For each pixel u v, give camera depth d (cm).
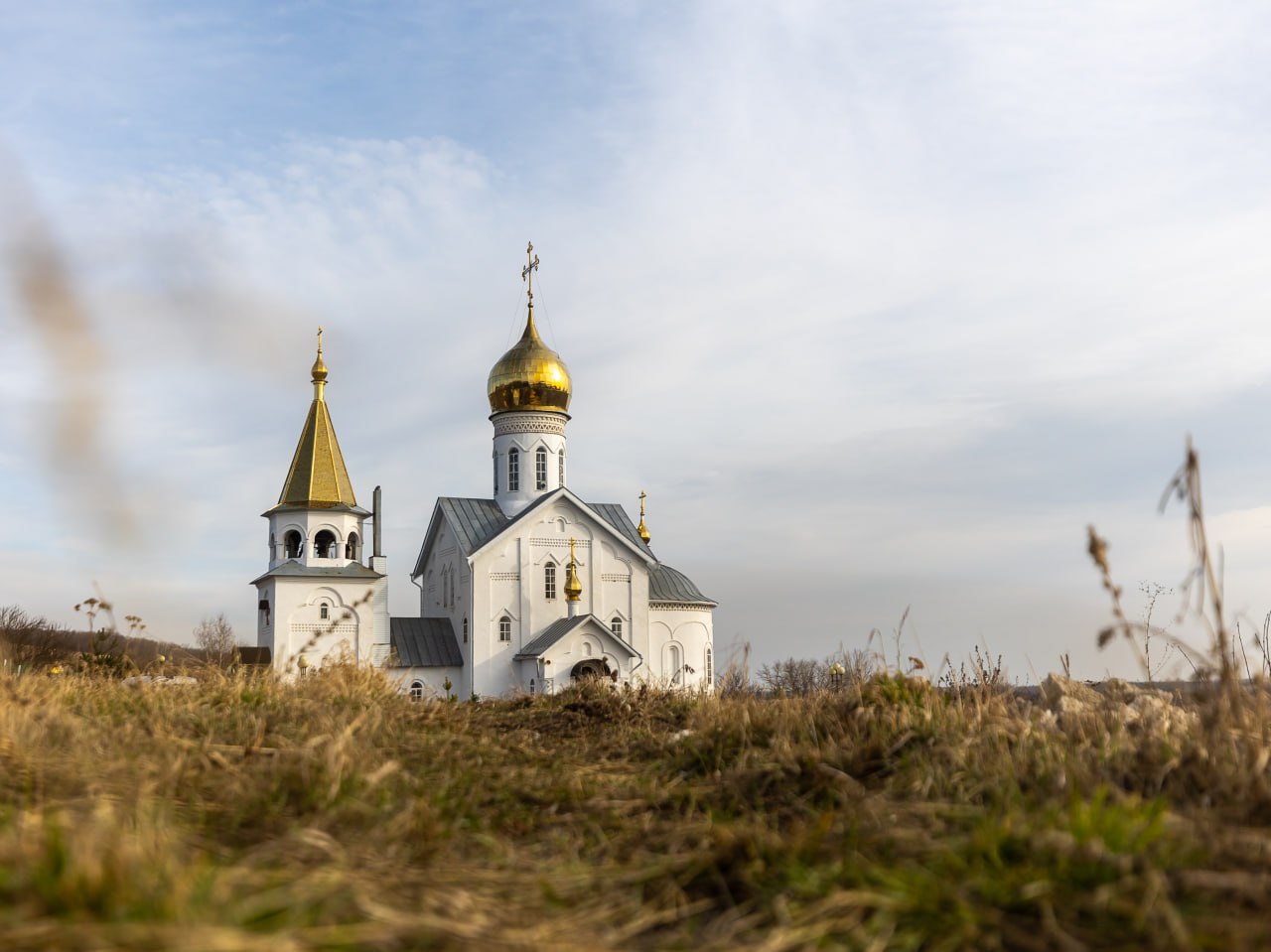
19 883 403
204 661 1304
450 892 491
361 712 1004
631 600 5753
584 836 644
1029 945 417
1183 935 407
